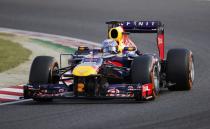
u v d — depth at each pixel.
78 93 38.69
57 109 37.84
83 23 90.44
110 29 45.06
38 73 40.31
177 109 37.03
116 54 41.94
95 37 79.19
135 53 43.72
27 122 33.88
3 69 56.47
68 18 95.06
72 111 37.00
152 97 40.16
